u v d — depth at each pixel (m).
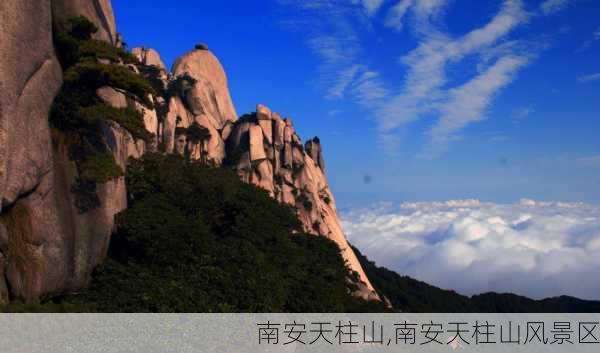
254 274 30.41
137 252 31.81
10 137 20.98
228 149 90.88
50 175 24.36
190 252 31.25
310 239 60.50
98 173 26.83
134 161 39.09
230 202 40.22
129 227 31.55
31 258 22.92
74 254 26.30
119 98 34.34
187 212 37.84
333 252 63.00
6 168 20.75
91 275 28.48
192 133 82.62
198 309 25.84
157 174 37.97
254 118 94.31
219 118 95.38
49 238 23.98
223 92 102.44
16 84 21.47
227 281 28.81
